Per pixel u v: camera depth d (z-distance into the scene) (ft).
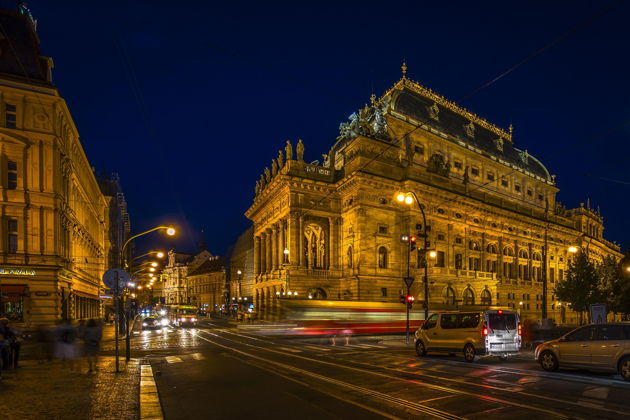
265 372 48.65
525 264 247.70
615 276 161.58
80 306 146.00
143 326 156.46
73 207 139.54
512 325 58.54
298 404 32.30
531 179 278.46
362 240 176.96
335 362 57.16
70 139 134.10
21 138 109.91
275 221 212.64
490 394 35.12
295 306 104.42
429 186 188.44
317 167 199.31
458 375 45.21
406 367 51.78
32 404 31.35
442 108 239.71
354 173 176.76
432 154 214.90
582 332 46.39
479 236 216.95
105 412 28.91
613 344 42.60
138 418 27.61
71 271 127.24
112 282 48.21
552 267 268.41
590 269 184.65
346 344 89.15
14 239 108.78
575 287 183.32
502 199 236.02
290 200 188.85
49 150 114.21
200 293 430.20
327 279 188.44
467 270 195.72
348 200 190.80
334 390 37.40
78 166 149.28
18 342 52.95
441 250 194.08
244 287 339.77
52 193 113.09
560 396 34.27
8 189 107.65
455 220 202.28
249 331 140.26
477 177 239.30
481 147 249.55
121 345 89.86
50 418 27.43
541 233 262.06
